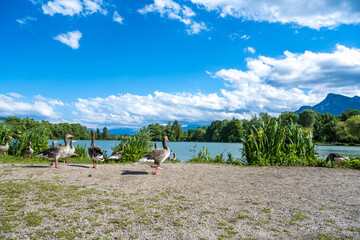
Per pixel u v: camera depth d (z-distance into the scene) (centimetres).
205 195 621
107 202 527
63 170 884
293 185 763
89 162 1369
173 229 397
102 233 376
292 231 403
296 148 1393
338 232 403
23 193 564
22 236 357
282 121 1541
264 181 826
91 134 1016
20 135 1504
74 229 387
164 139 925
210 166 1194
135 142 1499
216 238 368
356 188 725
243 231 397
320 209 520
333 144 8456
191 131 16100
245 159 1421
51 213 449
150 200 557
